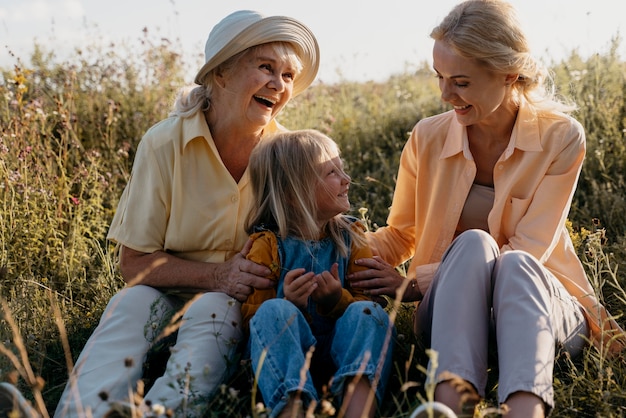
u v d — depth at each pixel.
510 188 3.04
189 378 2.46
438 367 2.44
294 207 2.96
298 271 2.75
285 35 3.01
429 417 2.10
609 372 2.64
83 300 3.76
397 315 3.27
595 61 6.06
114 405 2.20
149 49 6.75
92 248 4.46
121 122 6.13
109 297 3.67
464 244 2.61
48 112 5.83
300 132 3.02
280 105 3.15
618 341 2.94
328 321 2.87
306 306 2.79
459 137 3.12
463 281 2.54
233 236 3.11
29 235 4.11
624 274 3.64
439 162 3.18
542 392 2.33
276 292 2.91
